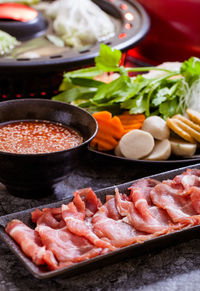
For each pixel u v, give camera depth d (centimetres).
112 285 70
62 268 67
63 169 77
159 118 91
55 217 74
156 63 144
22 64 97
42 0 138
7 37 112
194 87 96
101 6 130
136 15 122
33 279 70
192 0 132
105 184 86
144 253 73
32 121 84
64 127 83
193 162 88
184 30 136
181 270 73
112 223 73
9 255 73
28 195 81
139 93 96
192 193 77
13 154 73
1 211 79
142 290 70
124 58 112
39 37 118
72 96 98
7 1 130
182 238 75
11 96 103
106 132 89
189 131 89
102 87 95
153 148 89
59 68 100
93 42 117
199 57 136
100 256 68
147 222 73
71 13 121
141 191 78
